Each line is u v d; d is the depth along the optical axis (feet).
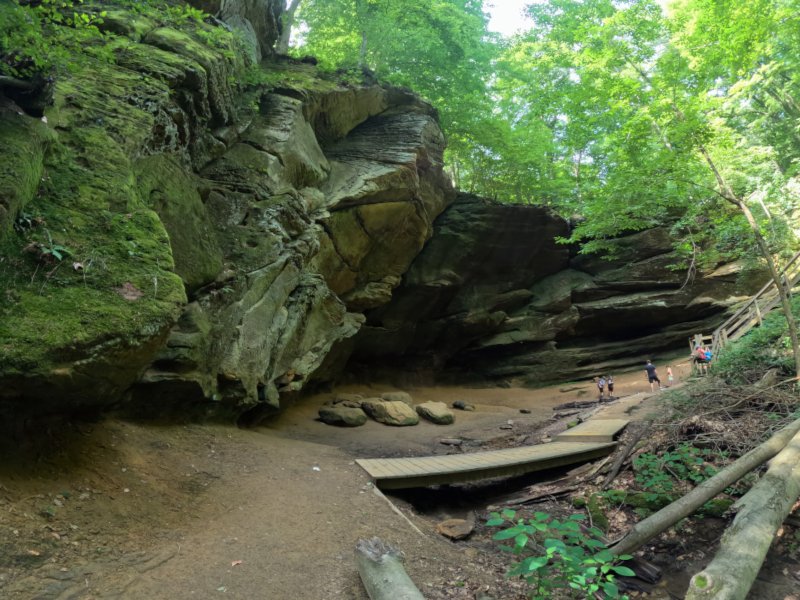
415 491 27.12
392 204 61.93
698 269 75.61
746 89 35.24
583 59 35.68
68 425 19.35
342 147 62.49
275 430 41.06
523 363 87.40
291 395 44.65
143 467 20.16
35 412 16.94
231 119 43.45
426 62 77.00
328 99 56.90
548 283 90.07
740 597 11.57
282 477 23.59
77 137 23.35
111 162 23.30
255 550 15.66
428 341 84.84
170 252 21.47
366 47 72.38
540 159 88.38
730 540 14.01
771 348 33.32
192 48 37.19
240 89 46.96
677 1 41.52
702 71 33.17
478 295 84.84
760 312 48.03
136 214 21.83
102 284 18.26
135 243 20.52
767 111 62.28
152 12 34.55
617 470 26.03
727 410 26.81
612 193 37.22
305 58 63.82
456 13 73.97
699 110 32.83
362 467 26.86
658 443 26.32
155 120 29.73
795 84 56.54
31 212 18.44
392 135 64.69
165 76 32.60
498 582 15.71
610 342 87.61
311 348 47.32
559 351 86.69
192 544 15.46
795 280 45.37
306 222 45.09
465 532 20.79
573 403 61.11
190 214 30.42
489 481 29.81
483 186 95.96
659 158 33.91
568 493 26.05
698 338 52.21
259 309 36.01
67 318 16.43
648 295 82.23
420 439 44.37
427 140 66.59
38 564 12.48
